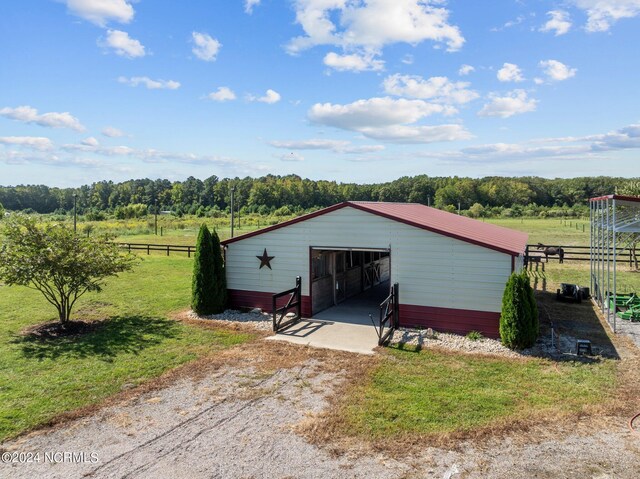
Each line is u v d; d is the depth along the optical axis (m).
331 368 8.85
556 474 5.27
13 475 5.29
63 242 11.56
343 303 14.93
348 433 6.29
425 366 8.92
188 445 6.00
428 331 10.89
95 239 12.46
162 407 7.16
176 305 14.52
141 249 31.86
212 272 13.04
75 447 5.95
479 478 5.21
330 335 11.12
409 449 5.87
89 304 14.64
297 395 7.59
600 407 7.05
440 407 7.07
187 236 45.94
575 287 15.02
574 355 9.49
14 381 8.14
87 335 11.09
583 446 5.91
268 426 6.52
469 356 9.49
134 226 59.25
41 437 6.21
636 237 19.64
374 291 17.36
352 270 16.34
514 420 6.62
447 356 9.49
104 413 6.94
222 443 6.04
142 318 12.84
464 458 5.64
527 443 6.00
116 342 10.52
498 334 10.61
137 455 5.75
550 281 19.22
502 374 8.48
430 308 11.29
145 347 10.17
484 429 6.36
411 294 11.47
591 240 16.08
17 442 6.07
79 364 9.05
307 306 12.90
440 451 5.82
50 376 8.40
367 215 11.92
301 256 12.89
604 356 9.48
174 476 5.29
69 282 11.71
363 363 9.11
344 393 7.65
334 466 5.49
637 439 6.08
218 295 13.19
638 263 23.94
